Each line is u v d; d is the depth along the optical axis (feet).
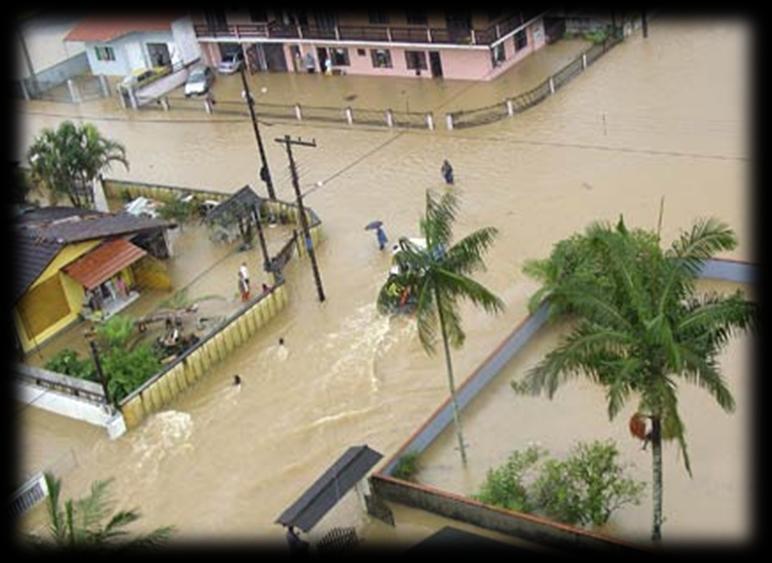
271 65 241.55
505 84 205.26
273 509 110.63
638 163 162.50
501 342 126.72
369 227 152.97
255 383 131.64
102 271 149.48
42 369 137.08
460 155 179.32
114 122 230.27
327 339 136.56
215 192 181.37
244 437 122.42
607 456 99.35
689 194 150.10
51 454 126.21
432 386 123.44
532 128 183.21
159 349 138.62
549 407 115.14
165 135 218.38
